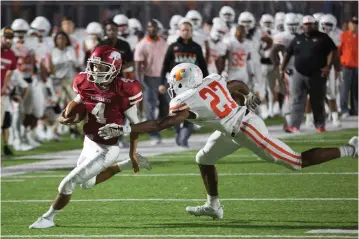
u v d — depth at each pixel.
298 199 21.47
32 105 35.28
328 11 54.75
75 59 38.03
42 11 53.69
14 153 33.88
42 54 39.19
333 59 35.91
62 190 18.39
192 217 19.48
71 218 19.67
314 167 27.19
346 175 25.36
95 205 21.33
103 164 18.19
